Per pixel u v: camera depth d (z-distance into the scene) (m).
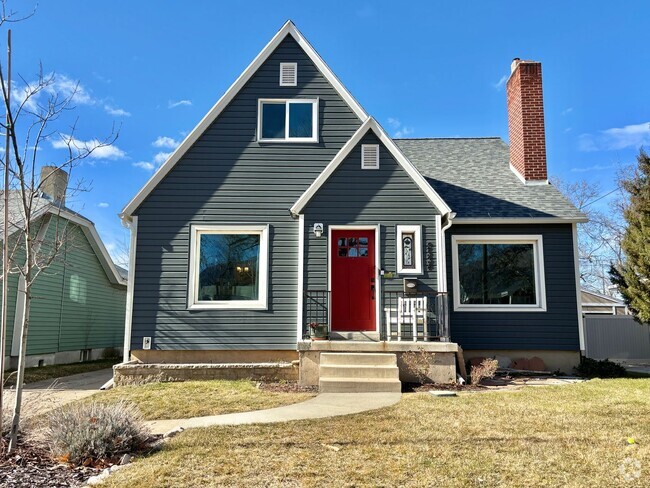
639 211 12.06
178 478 4.20
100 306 18.75
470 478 4.20
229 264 10.96
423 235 10.65
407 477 4.22
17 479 4.27
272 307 10.66
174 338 10.45
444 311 9.88
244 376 9.73
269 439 5.38
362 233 10.93
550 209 11.88
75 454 4.77
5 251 5.32
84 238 17.09
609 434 5.52
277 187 11.20
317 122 11.51
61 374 12.62
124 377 9.60
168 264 10.73
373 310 10.68
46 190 14.03
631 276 12.01
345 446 5.09
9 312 13.09
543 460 4.64
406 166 10.83
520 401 7.47
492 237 11.81
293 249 10.95
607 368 10.94
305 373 9.23
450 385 9.03
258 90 11.59
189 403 7.60
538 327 11.46
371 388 8.48
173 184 11.03
